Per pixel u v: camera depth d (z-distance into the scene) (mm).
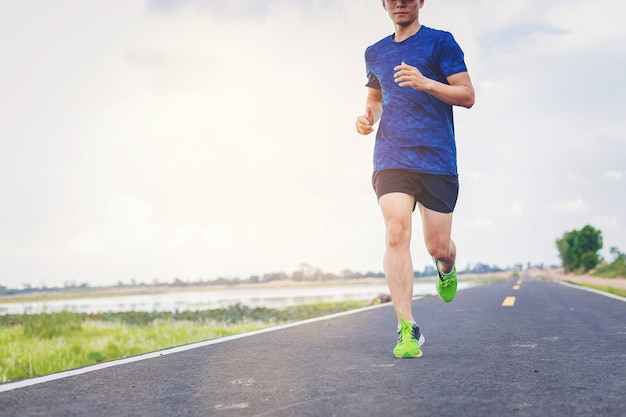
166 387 2531
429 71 3529
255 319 13047
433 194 3496
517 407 2035
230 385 2551
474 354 3371
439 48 3525
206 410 2094
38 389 2510
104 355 7277
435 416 1919
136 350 7832
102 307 29062
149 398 2311
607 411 1974
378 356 3354
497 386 2410
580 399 2158
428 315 6414
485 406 2053
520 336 4238
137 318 13211
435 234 3625
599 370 2781
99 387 2545
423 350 3600
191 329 9930
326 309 14055
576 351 3428
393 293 3379
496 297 10195
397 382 2525
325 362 3154
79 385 2592
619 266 46906
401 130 3486
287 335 4516
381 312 6875
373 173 3592
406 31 3676
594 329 4613
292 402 2186
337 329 4953
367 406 2084
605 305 7340
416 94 3498
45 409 2139
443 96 3307
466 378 2594
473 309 7215
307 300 30469
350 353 3500
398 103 3531
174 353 3600
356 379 2623
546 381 2514
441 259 3871
